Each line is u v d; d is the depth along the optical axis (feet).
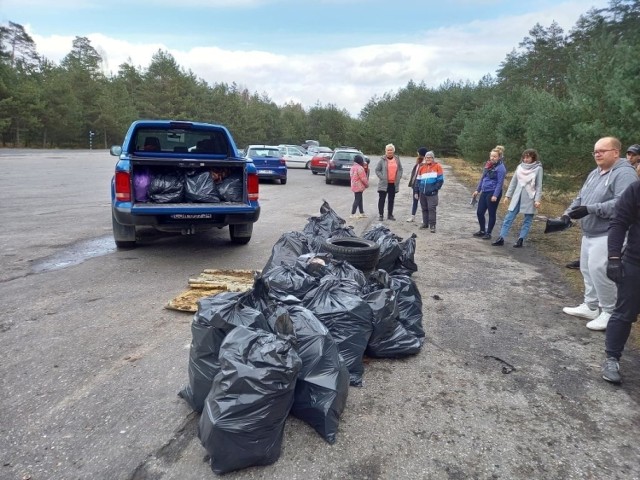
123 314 14.62
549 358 12.85
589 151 31.73
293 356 8.26
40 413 9.34
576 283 20.16
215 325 9.04
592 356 13.07
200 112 202.80
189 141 25.41
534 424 9.77
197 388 9.22
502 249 26.63
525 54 139.23
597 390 11.23
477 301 17.43
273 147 63.21
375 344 12.02
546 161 36.19
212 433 7.63
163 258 21.70
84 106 185.16
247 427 7.68
